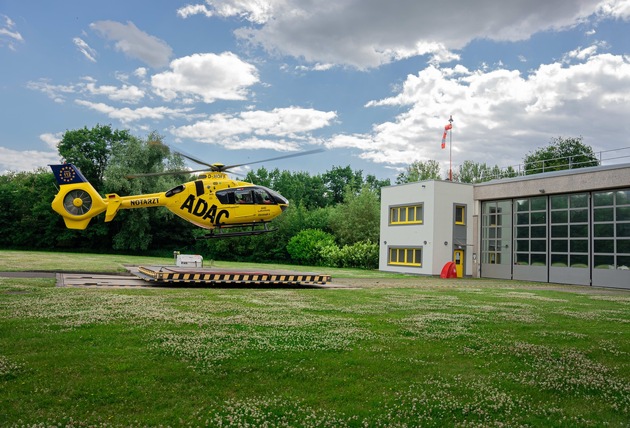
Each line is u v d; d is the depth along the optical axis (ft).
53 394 18.13
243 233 67.67
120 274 77.61
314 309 42.52
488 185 114.42
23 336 26.55
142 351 24.35
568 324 37.88
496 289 74.18
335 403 18.31
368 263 146.72
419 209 117.19
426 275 112.27
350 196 199.31
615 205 88.48
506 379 22.06
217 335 28.66
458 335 31.58
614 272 87.71
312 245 169.99
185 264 84.33
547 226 101.19
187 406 17.46
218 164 67.21
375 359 24.61
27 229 187.83
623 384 21.53
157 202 66.85
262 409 17.40
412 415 17.31
